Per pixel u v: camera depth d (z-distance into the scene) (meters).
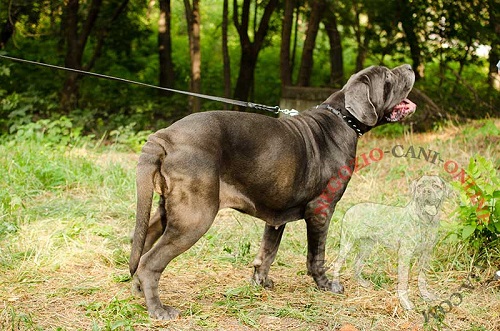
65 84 13.23
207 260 5.55
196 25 12.78
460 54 13.33
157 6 18.45
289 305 4.58
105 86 15.08
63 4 14.06
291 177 4.55
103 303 4.50
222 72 17.59
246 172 4.39
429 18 12.79
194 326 4.20
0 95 12.51
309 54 13.79
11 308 4.31
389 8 12.92
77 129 10.75
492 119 10.87
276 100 16.02
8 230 5.89
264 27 13.98
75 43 13.30
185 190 4.16
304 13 15.16
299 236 6.15
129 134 11.38
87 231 6.11
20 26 15.29
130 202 7.16
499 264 5.31
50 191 7.63
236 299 4.71
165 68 15.68
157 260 4.26
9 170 7.86
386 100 4.86
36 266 5.19
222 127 4.33
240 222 6.61
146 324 4.17
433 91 13.08
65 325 4.17
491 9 12.21
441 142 9.59
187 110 14.32
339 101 4.92
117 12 14.66
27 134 10.07
